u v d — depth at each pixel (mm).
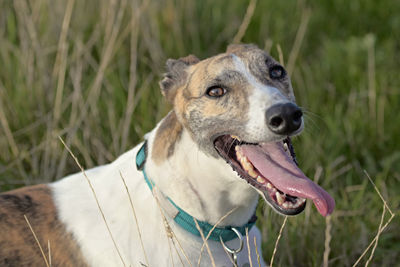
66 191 3188
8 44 5250
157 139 3045
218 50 6145
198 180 2939
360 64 6066
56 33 5453
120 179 3125
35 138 4855
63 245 3021
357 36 6836
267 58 3105
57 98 4836
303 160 4711
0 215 3043
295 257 3980
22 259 2990
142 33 5586
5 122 4664
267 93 2887
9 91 5027
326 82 5871
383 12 7133
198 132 2980
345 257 3936
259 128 2818
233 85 2959
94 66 5320
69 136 4719
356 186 4562
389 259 4055
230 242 3096
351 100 5477
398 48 6676
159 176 2967
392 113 5355
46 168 4562
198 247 2979
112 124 4797
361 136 5125
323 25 6895
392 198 4461
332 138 4988
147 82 5203
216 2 6566
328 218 3459
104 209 3066
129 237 2967
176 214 2949
